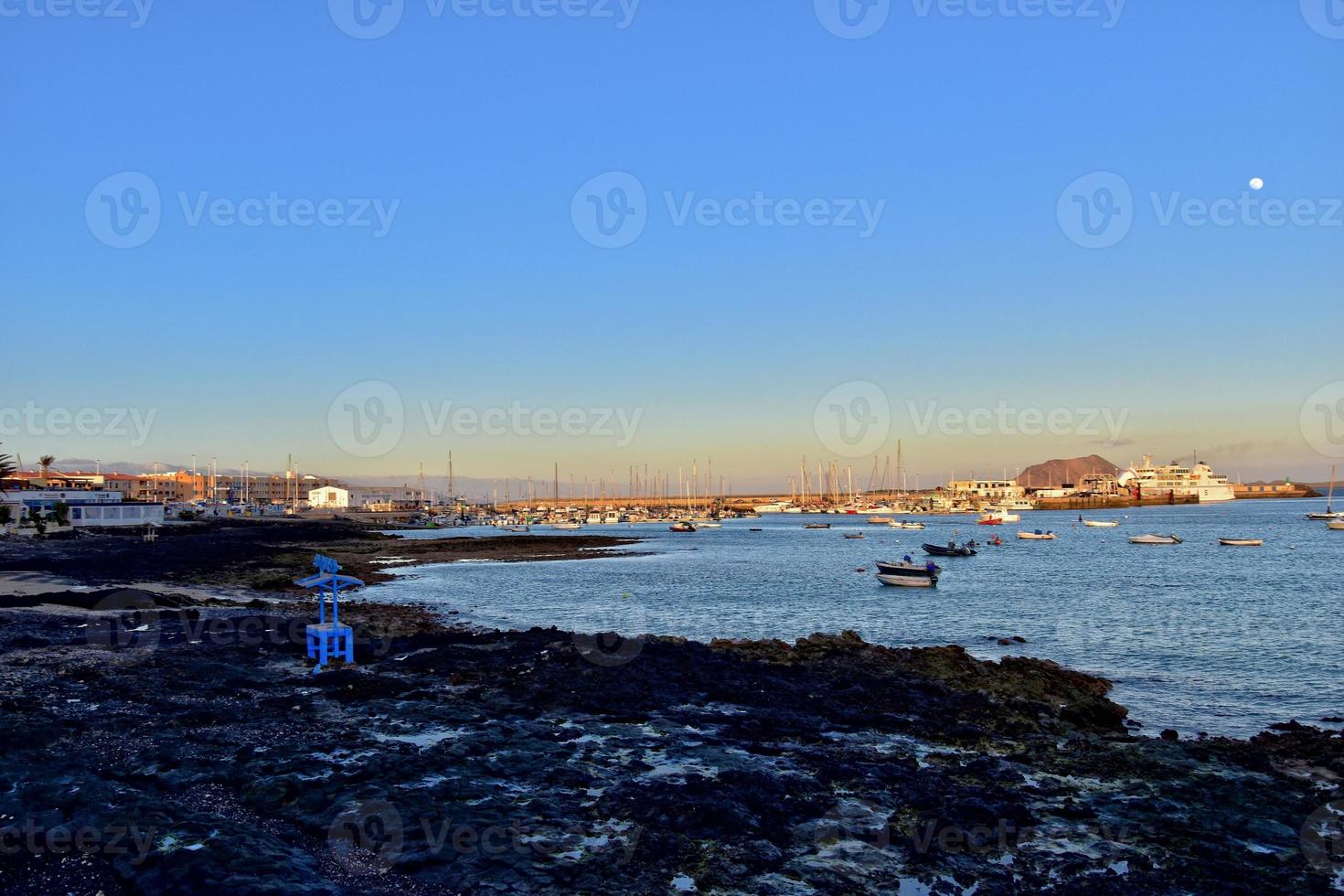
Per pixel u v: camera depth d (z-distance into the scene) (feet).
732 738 60.95
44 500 317.63
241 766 49.11
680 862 40.14
